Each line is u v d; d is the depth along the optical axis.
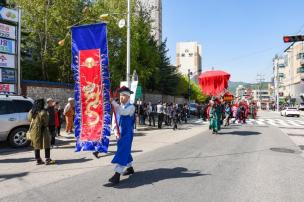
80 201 5.84
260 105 120.81
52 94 21.91
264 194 6.39
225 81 19.38
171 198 6.02
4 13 16.95
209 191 6.51
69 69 26.66
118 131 7.14
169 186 6.82
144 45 31.31
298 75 94.75
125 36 26.89
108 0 27.55
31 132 9.09
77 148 10.25
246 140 15.22
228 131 20.06
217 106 18.91
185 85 63.50
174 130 21.03
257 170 8.52
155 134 18.27
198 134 18.20
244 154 11.09
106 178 7.49
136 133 18.86
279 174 8.11
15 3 26.20
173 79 49.12
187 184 7.00
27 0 25.34
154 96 44.38
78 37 10.30
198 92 77.50
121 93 7.17
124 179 7.40
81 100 10.31
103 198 6.00
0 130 12.38
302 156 10.95
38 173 8.03
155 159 9.94
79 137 10.30
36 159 9.15
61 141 14.73
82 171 8.23
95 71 10.10
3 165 9.09
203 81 19.77
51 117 12.72
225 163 9.41
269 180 7.48
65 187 6.73
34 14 25.66
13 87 17.69
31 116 9.12
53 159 10.01
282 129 22.06
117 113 7.17
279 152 11.69
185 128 22.73
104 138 10.03
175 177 7.61
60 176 7.70
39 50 28.23
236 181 7.34
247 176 7.83
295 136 17.61
